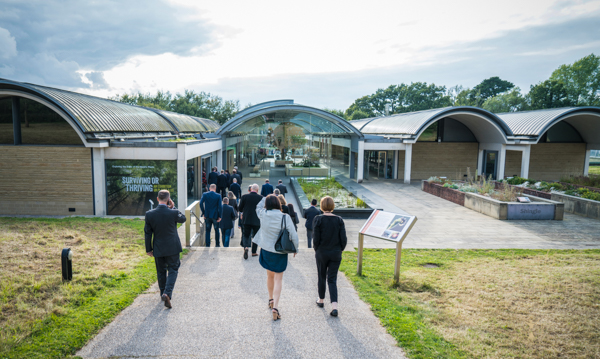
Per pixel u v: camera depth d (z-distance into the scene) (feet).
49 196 45.27
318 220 16.94
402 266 25.98
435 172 92.79
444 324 16.07
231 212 30.83
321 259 16.94
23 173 44.91
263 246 15.87
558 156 92.99
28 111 44.57
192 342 14.01
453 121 91.97
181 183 45.52
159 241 17.17
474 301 18.71
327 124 82.89
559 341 14.70
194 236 31.50
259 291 19.38
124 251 26.18
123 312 16.39
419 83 246.68
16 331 13.85
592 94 176.24
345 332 15.12
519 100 200.54
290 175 84.89
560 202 49.62
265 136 83.66
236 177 46.60
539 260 28.17
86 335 14.08
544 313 17.28
